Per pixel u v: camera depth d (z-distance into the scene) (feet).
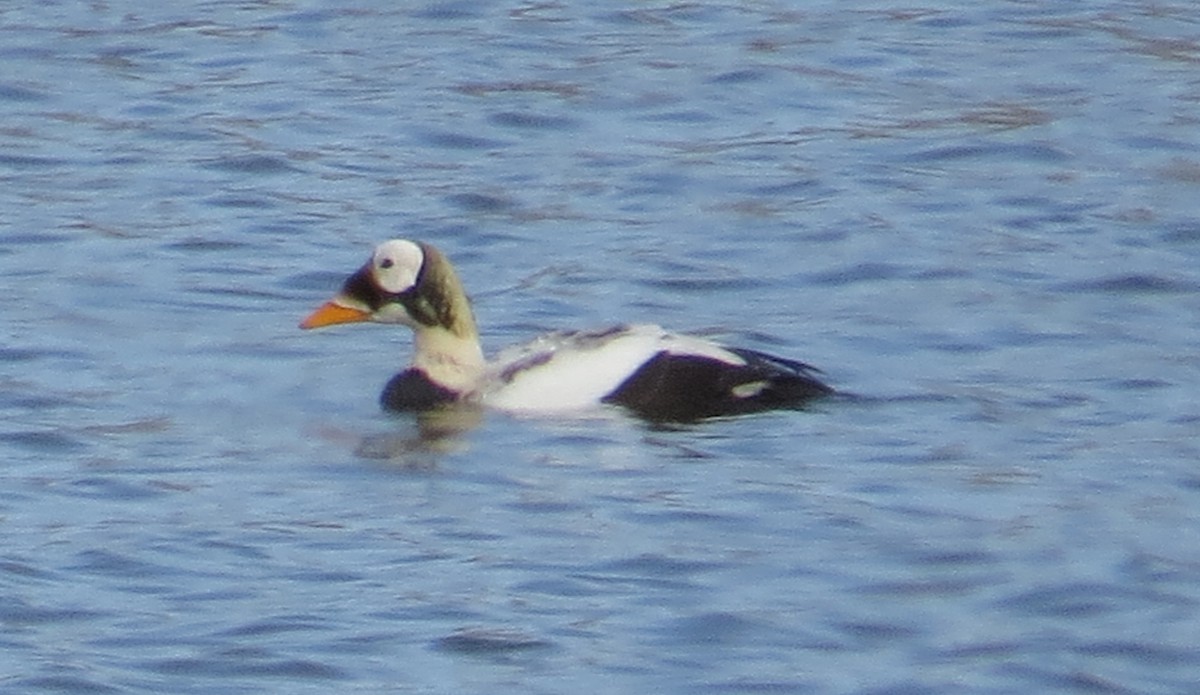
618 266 70.69
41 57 92.12
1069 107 86.22
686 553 48.03
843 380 59.52
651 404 56.95
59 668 42.63
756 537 48.96
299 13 98.17
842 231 73.67
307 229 74.33
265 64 91.66
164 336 63.93
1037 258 70.79
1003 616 45.24
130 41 94.12
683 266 70.74
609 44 94.38
